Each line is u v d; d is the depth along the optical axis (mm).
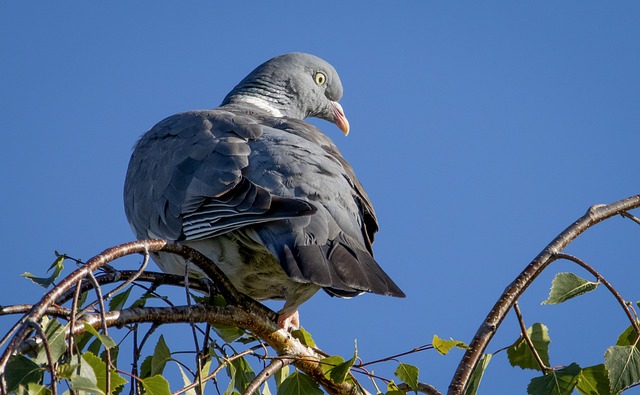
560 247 8750
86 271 6492
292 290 10477
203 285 9469
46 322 6824
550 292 8094
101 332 6535
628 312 8055
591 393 7918
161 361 7777
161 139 11711
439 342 8141
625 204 9156
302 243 9234
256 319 9023
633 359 7848
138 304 8320
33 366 6074
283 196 9789
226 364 7863
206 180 10195
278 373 9133
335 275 8930
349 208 9977
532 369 8484
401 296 8805
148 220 10945
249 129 10891
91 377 6066
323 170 10086
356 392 8898
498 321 8430
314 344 9562
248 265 10320
